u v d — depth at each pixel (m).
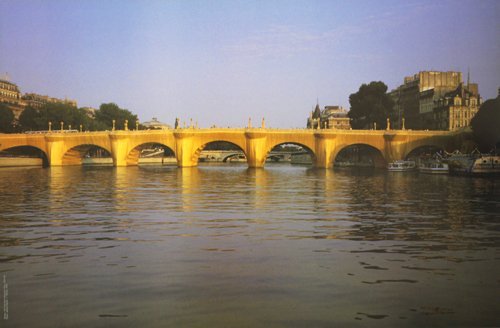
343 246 20.33
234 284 14.83
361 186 57.47
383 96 147.00
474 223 26.97
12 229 24.28
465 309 12.85
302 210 32.81
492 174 80.25
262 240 21.59
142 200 39.16
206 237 22.27
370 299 13.55
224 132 115.94
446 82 163.88
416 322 11.98
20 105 178.12
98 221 27.17
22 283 14.80
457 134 110.62
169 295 13.77
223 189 51.53
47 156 125.62
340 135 113.94
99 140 122.88
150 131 119.81
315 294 13.94
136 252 19.03
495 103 99.50
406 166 107.81
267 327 11.58
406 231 24.16
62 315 12.22
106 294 13.81
